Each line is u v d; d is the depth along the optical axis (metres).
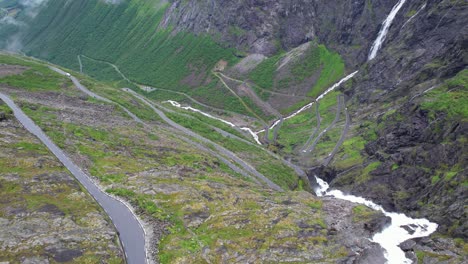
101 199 106.81
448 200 115.31
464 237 99.62
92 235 87.44
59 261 77.69
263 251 88.62
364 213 109.56
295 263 85.69
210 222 99.44
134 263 83.44
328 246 91.94
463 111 146.25
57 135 140.88
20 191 98.50
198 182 121.62
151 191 111.38
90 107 193.25
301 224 98.88
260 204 110.38
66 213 93.62
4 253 76.69
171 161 142.12
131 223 97.31
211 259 85.88
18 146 122.25
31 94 192.62
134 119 197.12
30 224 86.31
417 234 107.25
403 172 147.88
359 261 89.38
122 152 140.62
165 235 93.44
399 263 94.75
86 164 124.38
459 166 126.69
